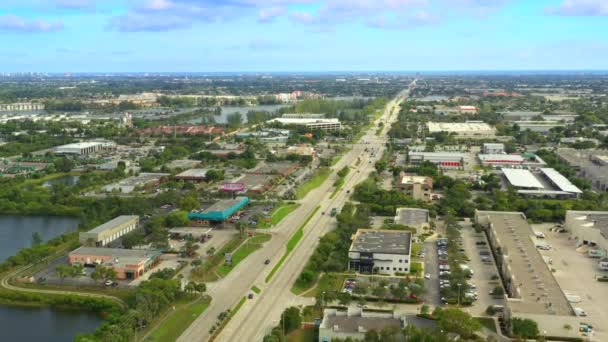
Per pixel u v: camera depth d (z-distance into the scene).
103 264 184.62
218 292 170.62
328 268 184.75
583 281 180.50
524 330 139.25
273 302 163.25
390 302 162.62
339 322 139.75
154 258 194.75
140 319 144.12
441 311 147.50
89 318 156.62
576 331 140.12
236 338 141.25
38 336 145.62
